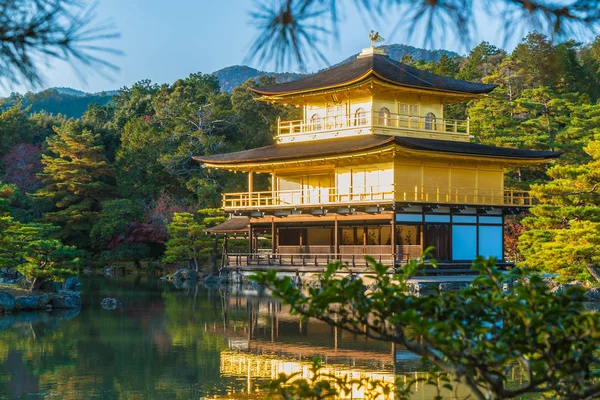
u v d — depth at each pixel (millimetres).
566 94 69562
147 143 88312
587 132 65625
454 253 51438
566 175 42000
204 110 89750
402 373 23547
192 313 40312
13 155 90375
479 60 94438
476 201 52781
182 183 86625
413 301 7137
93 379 23312
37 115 108125
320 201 54469
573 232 38781
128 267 78062
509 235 60562
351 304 7207
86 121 104375
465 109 83562
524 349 6750
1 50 4883
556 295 6836
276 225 58906
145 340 30734
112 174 87250
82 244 83188
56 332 32750
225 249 63656
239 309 42469
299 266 53844
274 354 27562
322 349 28719
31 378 23391
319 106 57688
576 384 6840
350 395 19891
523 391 6859
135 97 108562
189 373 24266
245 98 94125
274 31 4805
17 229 44625
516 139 64625
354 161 52750
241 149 90062
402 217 49312
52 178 84000
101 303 43500
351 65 58438
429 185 51656
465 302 7504
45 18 4812
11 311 39781
